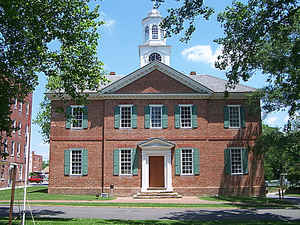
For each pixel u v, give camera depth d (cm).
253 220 1638
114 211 1973
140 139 3009
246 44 1595
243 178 3016
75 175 2977
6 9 1358
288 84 1697
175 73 3080
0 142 1593
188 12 1462
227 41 1612
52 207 2136
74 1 1595
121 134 3016
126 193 2914
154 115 3067
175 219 1669
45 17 1524
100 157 3003
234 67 1631
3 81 1562
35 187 4097
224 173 3009
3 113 1502
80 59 1691
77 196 2802
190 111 3070
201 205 2295
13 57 1538
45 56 1555
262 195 2989
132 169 2956
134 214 1848
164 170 2975
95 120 3058
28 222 1411
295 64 1525
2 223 1361
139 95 3047
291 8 1422
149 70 3091
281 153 2792
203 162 2988
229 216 1817
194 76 3603
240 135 3073
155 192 2844
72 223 1388
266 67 2053
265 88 2638
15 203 2317
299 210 2150
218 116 3100
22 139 4859
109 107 3062
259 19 1516
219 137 3064
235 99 3134
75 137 3031
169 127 3034
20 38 1541
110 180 2944
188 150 3017
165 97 3067
